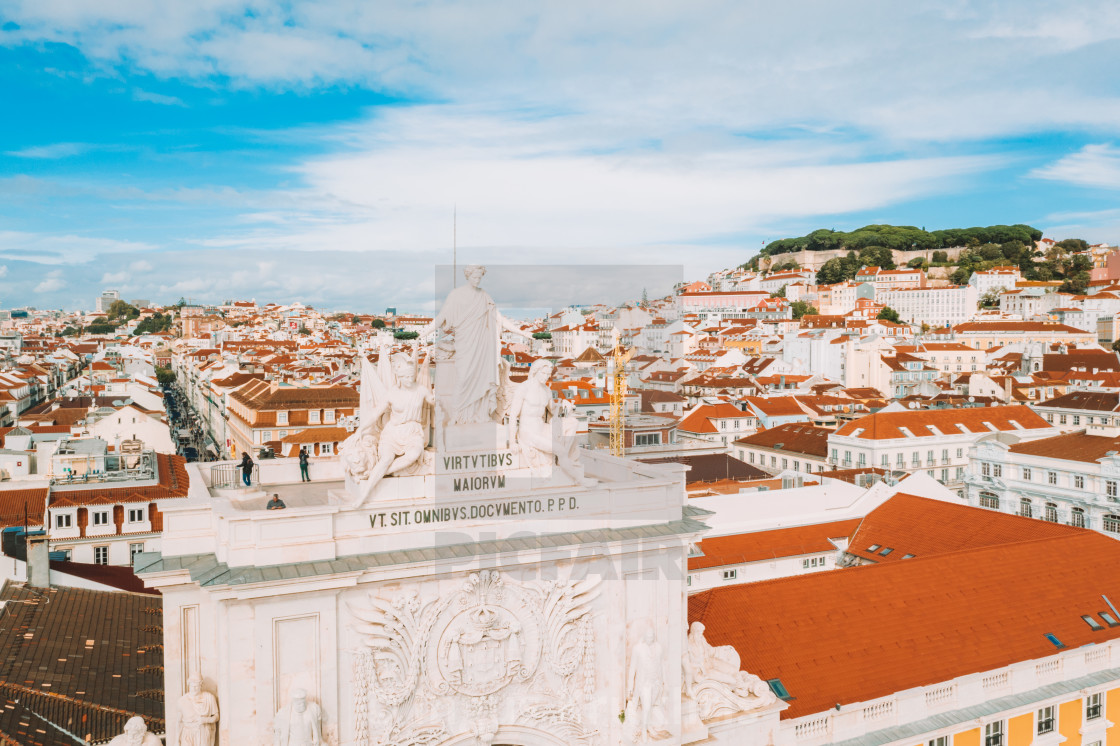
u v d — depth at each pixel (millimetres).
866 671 34656
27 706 26422
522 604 24125
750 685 29172
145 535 66000
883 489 62031
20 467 81938
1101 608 41469
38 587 38594
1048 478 87625
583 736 25203
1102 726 38031
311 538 21766
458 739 23359
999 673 36031
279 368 171625
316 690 21656
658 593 26188
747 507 61312
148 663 32312
